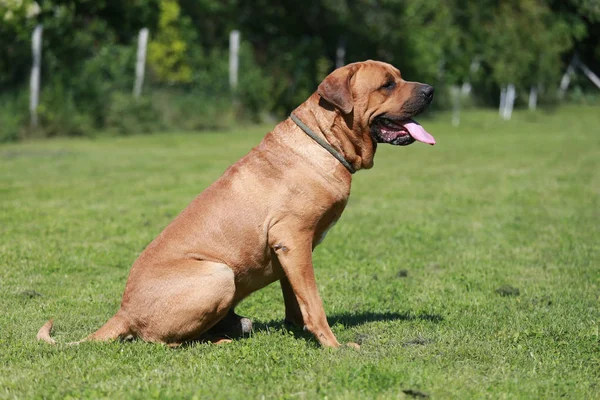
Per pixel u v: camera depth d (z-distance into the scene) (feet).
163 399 14.33
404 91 18.57
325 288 25.48
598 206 42.14
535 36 126.11
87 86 85.71
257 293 25.03
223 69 99.71
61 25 82.58
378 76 18.56
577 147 78.54
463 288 25.35
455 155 72.08
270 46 109.70
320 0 112.88
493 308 22.57
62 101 82.28
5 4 76.84
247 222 18.29
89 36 88.63
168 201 42.60
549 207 41.88
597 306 22.89
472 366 16.58
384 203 43.14
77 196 43.98
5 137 76.43
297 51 108.17
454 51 121.19
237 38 99.91
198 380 15.44
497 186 50.21
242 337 19.65
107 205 40.98
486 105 132.77
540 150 75.66
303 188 18.11
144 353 17.38
